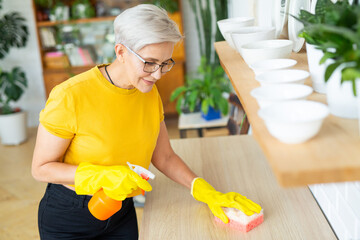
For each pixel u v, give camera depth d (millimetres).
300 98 828
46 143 1400
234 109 2934
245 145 2041
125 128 1454
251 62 1249
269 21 2219
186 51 5328
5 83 4867
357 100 778
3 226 3164
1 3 5148
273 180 1673
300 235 1314
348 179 636
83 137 1418
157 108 1562
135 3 5129
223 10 4648
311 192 1599
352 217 1199
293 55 1429
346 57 694
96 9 5184
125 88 1431
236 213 1366
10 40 4949
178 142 2154
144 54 1205
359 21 641
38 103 5613
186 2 5164
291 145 720
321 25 701
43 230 1606
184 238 1345
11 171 4180
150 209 1536
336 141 715
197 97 3662
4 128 4863
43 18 5121
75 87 1366
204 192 1522
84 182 1355
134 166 1367
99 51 5242
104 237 1680
